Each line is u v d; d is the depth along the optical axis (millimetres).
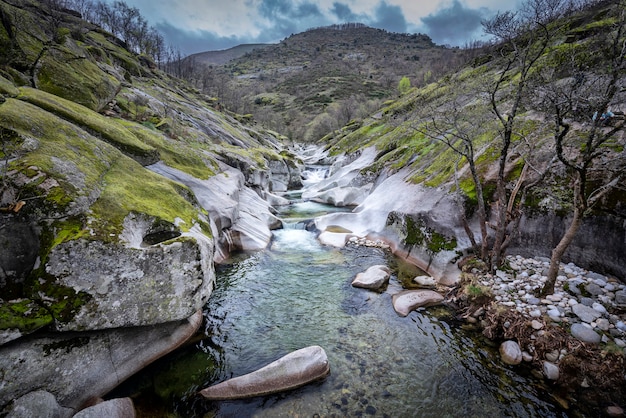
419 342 8797
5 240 5773
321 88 152750
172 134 23250
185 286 7398
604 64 8250
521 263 10969
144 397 6637
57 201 6367
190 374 7426
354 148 43062
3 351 5070
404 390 7160
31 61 15586
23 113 8445
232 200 16641
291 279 12719
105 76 21781
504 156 9773
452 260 12305
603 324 7816
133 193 8867
